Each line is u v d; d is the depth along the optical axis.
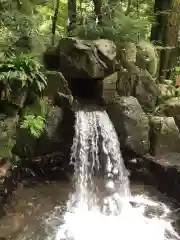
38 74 5.93
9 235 4.88
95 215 5.88
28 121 5.90
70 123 6.58
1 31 6.72
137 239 5.28
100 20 8.14
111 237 5.30
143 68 7.63
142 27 7.99
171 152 7.01
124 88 7.23
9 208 5.39
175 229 5.56
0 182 5.19
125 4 9.66
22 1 7.80
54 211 5.79
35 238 5.01
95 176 6.71
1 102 5.95
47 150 6.50
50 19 9.25
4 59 5.93
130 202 6.32
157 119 7.07
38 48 7.09
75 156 6.64
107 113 6.94
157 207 6.17
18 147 6.12
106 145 6.71
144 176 6.81
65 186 6.49
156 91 7.57
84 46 6.64
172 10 8.57
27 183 6.25
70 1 8.81
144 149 6.88
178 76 8.63
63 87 6.52
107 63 6.75
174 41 8.77
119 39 7.70
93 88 7.32
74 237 5.21
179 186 6.29
